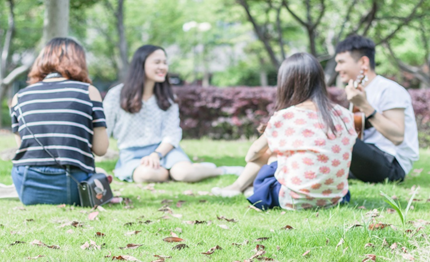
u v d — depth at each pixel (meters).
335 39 10.02
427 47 11.85
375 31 9.36
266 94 8.25
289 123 2.64
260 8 10.81
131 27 16.03
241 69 17.52
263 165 3.06
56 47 2.90
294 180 2.66
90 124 2.81
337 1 9.31
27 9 12.16
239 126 8.55
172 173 3.88
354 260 1.80
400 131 3.37
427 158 5.50
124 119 4.07
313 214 2.58
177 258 1.84
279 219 2.50
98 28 14.57
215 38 16.27
